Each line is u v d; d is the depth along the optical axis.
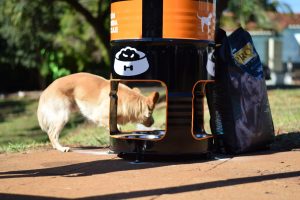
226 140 7.66
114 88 7.79
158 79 7.07
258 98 7.66
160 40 6.99
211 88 7.75
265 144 7.93
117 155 7.84
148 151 7.17
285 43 45.31
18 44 32.50
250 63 7.69
